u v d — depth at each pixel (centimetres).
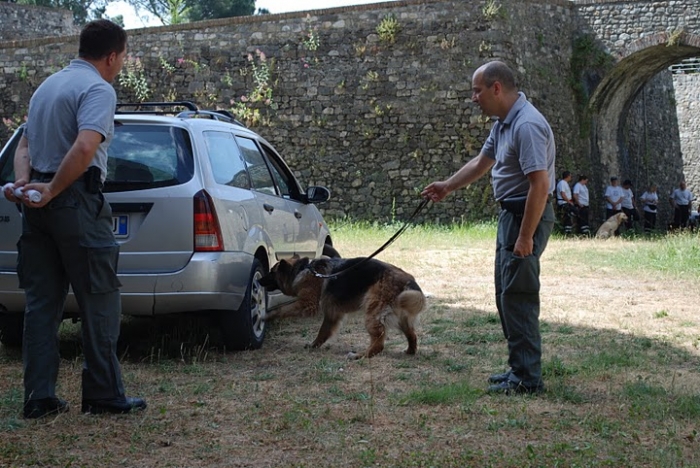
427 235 1938
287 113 2414
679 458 390
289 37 2409
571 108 2502
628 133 3009
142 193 599
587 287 1096
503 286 514
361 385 551
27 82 2595
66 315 633
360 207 2355
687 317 843
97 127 431
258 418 466
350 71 2361
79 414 465
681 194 3136
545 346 687
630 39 2459
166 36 2502
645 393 519
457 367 602
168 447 412
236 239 641
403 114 2319
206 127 666
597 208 2611
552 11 2444
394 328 649
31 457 391
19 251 457
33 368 458
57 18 3331
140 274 593
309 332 763
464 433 436
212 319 671
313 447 411
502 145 504
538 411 479
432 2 2292
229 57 2456
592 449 401
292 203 815
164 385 543
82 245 441
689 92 4188
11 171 622
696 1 2391
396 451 405
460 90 2277
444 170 2292
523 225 486
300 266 666
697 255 1413
